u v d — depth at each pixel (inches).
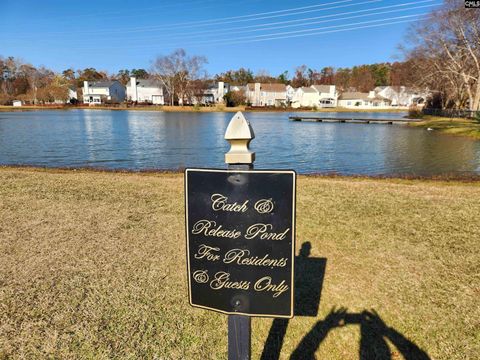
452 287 144.5
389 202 265.1
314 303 134.0
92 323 121.2
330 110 2947.8
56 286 144.9
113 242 190.7
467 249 180.9
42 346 110.0
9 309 128.6
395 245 186.1
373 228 210.5
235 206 76.9
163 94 3058.6
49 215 234.4
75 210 246.1
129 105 2896.2
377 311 128.6
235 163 75.3
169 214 239.0
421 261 167.9
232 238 78.6
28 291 140.7
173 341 112.8
